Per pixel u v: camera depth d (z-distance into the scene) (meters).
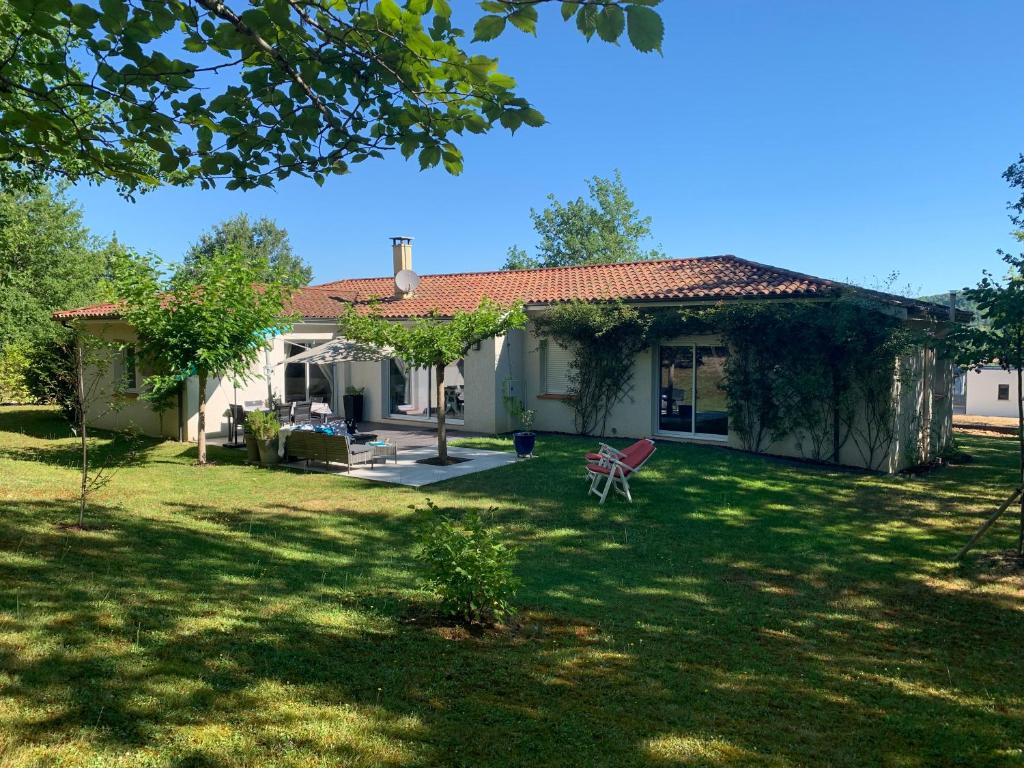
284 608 6.22
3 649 4.68
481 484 12.86
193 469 14.45
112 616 5.54
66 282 29.81
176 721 3.99
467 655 5.52
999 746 4.38
